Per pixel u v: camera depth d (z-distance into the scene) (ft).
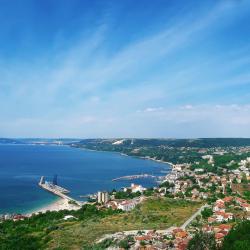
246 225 463.42
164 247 537.65
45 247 587.68
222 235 567.59
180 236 588.09
